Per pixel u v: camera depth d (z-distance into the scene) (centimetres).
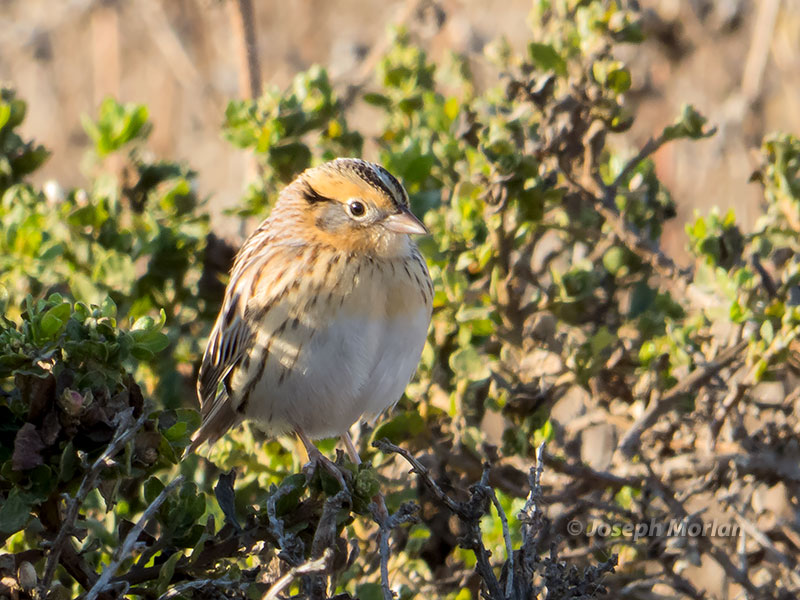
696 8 1672
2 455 656
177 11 1977
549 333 1109
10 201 1148
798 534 1001
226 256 1216
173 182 1286
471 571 927
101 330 662
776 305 991
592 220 1176
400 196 956
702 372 994
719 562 965
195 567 675
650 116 1684
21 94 2081
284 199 991
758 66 1593
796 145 1102
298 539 668
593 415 1073
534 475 715
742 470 977
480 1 1814
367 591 838
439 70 1473
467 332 1033
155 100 2000
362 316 948
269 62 2008
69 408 623
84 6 1970
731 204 1606
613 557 694
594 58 1109
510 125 1079
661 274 1097
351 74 1691
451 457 991
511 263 1111
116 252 1077
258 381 970
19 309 1049
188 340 1133
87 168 1315
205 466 1071
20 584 636
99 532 861
